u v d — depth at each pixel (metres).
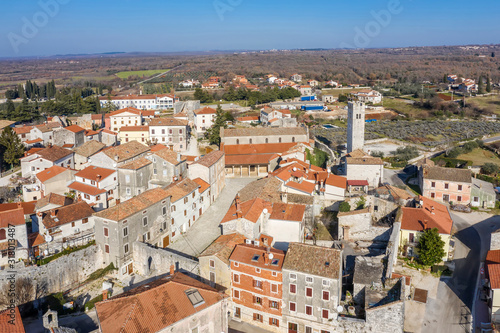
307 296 59.00
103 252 73.69
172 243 82.19
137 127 147.75
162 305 52.81
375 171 107.56
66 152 113.81
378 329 56.12
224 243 69.19
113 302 53.25
